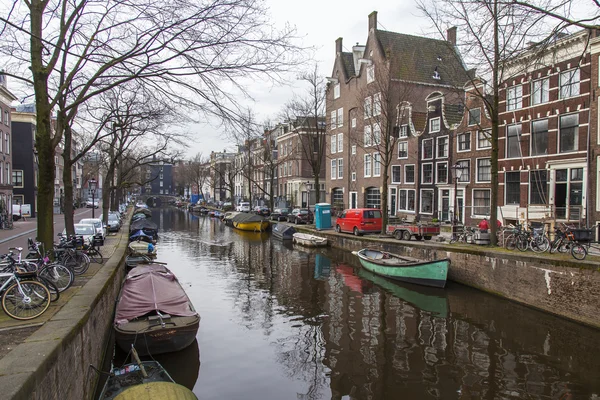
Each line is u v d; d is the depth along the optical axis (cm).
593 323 943
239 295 1361
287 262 1972
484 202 2194
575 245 1072
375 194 3209
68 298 734
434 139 2561
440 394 705
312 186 4484
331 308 1205
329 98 3866
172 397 496
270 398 702
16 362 397
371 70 3023
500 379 753
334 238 2331
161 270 1178
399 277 1503
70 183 1434
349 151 3519
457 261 1409
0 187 3061
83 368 591
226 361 846
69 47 777
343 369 805
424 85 2977
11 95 3234
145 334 792
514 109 1952
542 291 1084
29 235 2120
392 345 922
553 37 865
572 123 1695
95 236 1564
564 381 743
